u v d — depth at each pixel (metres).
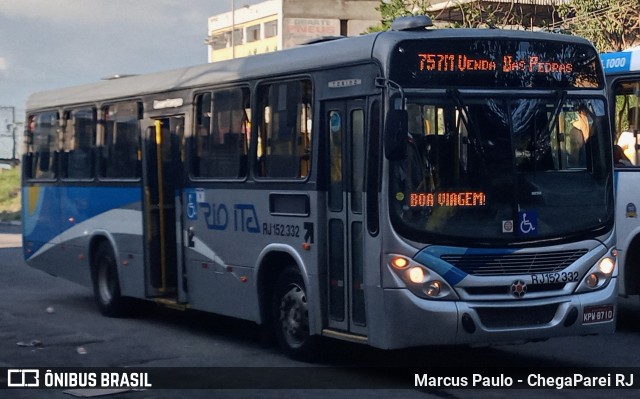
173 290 13.94
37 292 18.67
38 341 12.69
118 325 14.43
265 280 11.76
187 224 13.21
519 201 9.75
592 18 24.72
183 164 13.28
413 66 9.70
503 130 9.82
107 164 15.28
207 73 12.89
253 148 11.85
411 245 9.49
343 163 10.33
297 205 10.99
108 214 15.20
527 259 9.73
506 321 9.62
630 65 12.84
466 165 9.67
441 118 9.69
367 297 9.82
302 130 10.99
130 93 14.67
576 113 10.19
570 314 9.83
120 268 14.91
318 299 10.69
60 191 16.64
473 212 9.63
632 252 12.83
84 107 15.97
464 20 26.50
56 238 16.81
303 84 11.02
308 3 77.75
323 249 10.67
